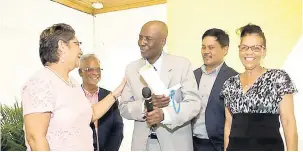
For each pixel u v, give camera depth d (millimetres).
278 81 1336
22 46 2480
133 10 2832
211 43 1896
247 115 1391
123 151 2213
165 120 1437
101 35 2961
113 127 2213
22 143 2219
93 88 2201
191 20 2572
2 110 2268
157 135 1546
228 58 2402
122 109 1629
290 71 2236
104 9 2902
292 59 2248
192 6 2568
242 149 1367
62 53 1267
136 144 1592
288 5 2283
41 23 2611
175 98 1546
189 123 1646
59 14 2727
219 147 1817
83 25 2896
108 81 2912
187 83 1578
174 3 2641
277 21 2311
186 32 2584
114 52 2926
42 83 1169
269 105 1342
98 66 2205
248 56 1414
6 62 2361
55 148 1176
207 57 1918
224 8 2461
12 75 2396
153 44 1539
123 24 2877
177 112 1458
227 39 1955
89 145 1337
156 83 1407
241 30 1506
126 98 1652
